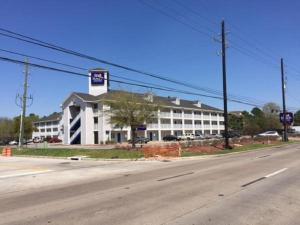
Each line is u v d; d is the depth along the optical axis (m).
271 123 99.38
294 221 8.34
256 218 8.60
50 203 11.14
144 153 33.50
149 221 8.41
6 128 104.00
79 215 9.20
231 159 27.72
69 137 80.38
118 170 21.88
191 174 17.84
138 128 49.91
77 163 28.38
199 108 105.69
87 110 76.88
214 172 18.38
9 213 9.80
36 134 130.62
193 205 10.12
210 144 45.91
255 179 15.34
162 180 15.84
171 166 23.38
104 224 8.23
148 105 48.66
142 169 22.03
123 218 8.75
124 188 13.78
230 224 8.09
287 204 10.16
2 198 12.62
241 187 13.20
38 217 9.16
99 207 10.15
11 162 30.86
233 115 112.44
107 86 79.69
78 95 77.88
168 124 92.50
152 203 10.53
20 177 19.34
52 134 123.94
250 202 10.44
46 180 17.83
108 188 13.98
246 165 21.94
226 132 40.69
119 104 47.94
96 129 77.50
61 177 18.97
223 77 41.06
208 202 10.51
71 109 81.12
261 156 30.06
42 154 39.75
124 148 40.66
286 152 34.81
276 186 13.35
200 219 8.52
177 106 95.56
